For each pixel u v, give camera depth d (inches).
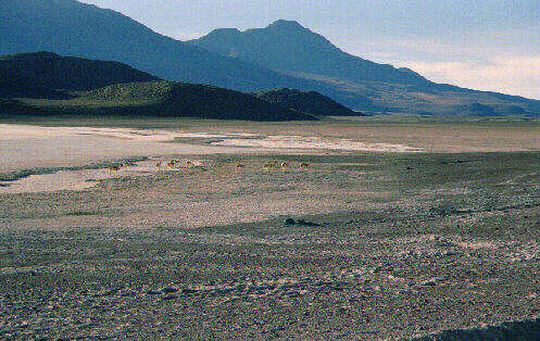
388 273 596.4
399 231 918.4
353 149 2760.8
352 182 1606.8
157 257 693.3
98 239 844.0
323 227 979.3
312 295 506.3
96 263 656.4
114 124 4869.6
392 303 475.2
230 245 792.9
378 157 2250.2
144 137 3415.4
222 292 520.4
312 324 416.2
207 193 1445.6
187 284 555.2
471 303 472.7
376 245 795.4
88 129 4084.6
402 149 2775.6
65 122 5032.0
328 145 2987.2
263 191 1471.5
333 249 761.0
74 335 393.7
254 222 1043.3
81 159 2177.7
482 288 526.0
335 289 529.7
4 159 2126.0
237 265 645.9
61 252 729.6
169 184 1603.1
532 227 901.2
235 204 1275.8
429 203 1243.8
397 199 1314.0
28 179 1672.0
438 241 818.8
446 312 445.4
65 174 1787.6
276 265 645.9
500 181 1531.7
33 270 619.2
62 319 435.2
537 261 651.5
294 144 3036.4
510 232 869.8
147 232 933.2
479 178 1599.4
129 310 461.7
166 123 5221.5
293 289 529.7
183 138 3376.0
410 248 767.1
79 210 1203.9
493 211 1082.1
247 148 2778.1
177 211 1186.0
